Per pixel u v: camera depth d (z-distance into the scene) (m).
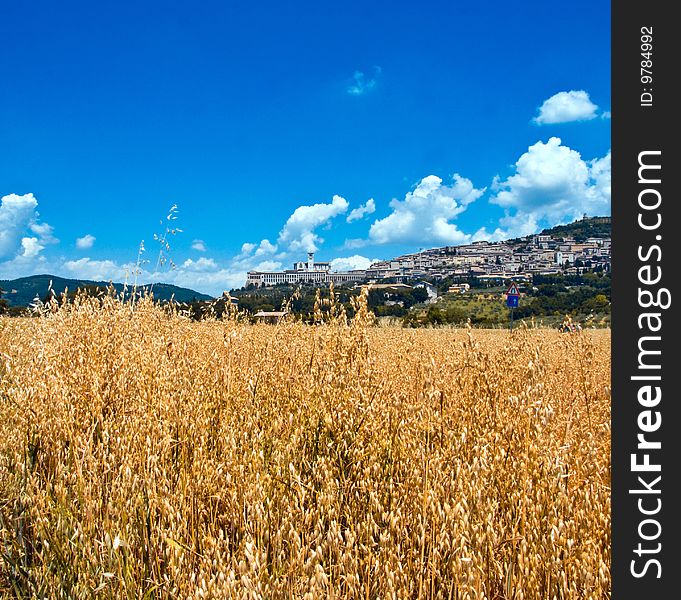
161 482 3.73
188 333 7.34
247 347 7.46
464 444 4.12
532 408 4.11
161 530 3.23
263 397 5.86
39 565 3.17
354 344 5.44
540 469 3.65
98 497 3.64
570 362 8.82
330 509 3.46
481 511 3.29
